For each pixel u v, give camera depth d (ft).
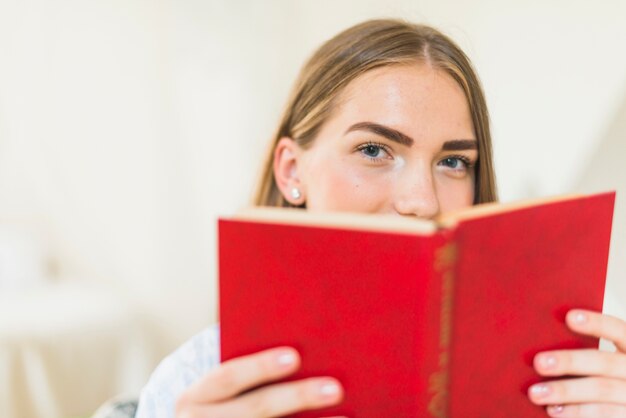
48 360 5.82
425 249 1.38
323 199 2.43
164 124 6.77
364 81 2.33
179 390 2.35
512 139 3.76
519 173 3.74
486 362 1.58
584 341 1.79
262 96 6.14
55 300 6.48
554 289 1.68
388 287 1.44
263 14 5.92
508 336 1.61
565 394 1.70
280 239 1.49
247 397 1.54
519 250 1.57
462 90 2.42
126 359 6.48
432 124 2.28
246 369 1.51
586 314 1.72
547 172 3.56
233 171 6.50
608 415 1.73
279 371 1.51
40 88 6.95
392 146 2.29
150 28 6.59
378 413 1.51
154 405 2.35
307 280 1.50
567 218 1.66
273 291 1.52
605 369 1.70
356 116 2.31
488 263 1.50
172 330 7.10
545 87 3.51
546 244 1.63
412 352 1.45
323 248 1.47
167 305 7.08
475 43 3.89
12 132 7.09
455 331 1.48
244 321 1.56
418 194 2.24
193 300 7.02
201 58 6.45
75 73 6.87
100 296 6.72
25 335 5.71
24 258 6.81
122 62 6.74
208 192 6.73
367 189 2.31
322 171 2.43
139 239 7.05
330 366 1.53
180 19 6.47
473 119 2.49
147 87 6.73
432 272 1.40
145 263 7.07
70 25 6.76
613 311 3.13
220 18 6.25
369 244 1.43
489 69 3.83
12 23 6.80
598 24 3.18
